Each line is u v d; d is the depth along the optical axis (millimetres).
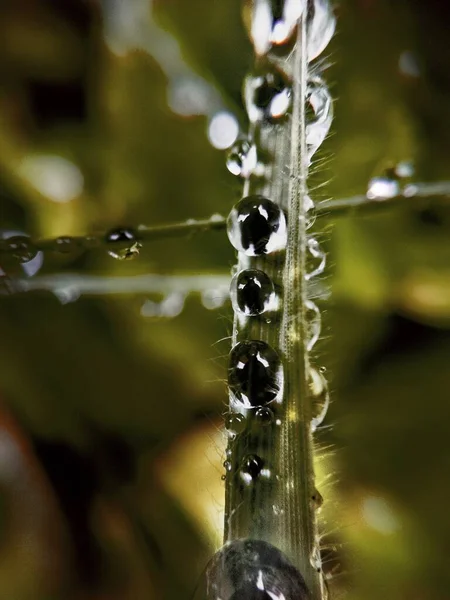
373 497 105
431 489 105
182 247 119
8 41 130
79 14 134
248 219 78
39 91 132
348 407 112
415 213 115
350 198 100
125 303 120
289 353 75
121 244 95
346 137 117
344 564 100
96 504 112
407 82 123
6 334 117
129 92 130
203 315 119
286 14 82
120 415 116
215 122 124
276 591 71
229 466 73
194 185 125
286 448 73
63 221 126
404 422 110
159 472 113
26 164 129
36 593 106
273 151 80
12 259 97
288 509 72
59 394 117
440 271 116
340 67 121
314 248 92
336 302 117
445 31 125
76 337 119
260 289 76
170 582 106
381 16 124
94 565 109
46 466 114
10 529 109
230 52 119
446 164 119
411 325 118
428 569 101
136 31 129
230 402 76
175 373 118
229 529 72
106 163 130
